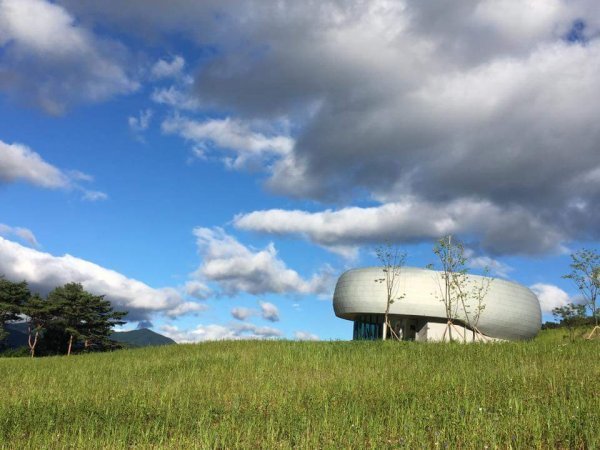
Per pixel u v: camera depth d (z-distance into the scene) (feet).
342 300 274.16
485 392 50.65
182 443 37.93
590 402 41.75
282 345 113.50
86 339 263.29
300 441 37.42
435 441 35.12
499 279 264.52
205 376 75.46
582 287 141.69
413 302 251.19
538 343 100.37
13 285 254.27
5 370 91.40
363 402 49.67
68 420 46.06
